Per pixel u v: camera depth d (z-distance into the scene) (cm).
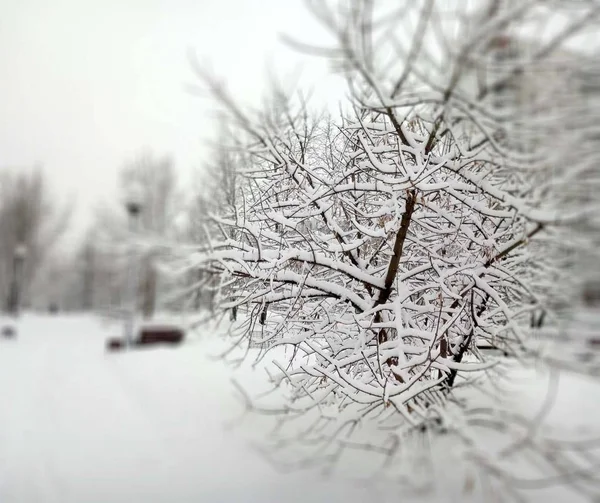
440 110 309
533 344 329
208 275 508
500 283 461
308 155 525
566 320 353
